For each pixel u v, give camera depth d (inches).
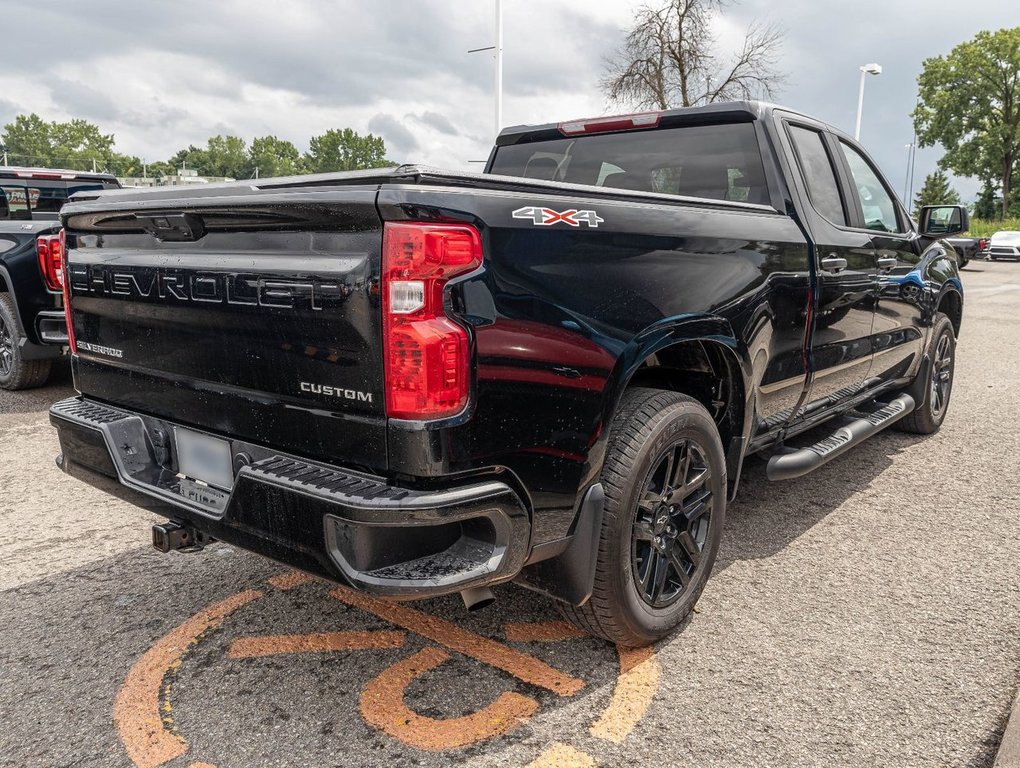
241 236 91.4
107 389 116.8
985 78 2293.3
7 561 139.6
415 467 79.5
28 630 115.9
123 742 90.9
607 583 99.3
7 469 190.7
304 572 85.5
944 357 223.9
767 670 105.4
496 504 83.3
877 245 167.2
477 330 80.5
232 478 98.7
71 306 120.9
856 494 175.2
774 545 147.1
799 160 146.4
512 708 97.0
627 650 110.4
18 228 244.2
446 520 79.6
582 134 161.8
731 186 142.9
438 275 78.0
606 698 99.1
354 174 81.9
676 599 112.2
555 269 88.4
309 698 99.2
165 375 105.0
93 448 111.7
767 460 142.8
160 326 103.4
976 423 237.5
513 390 84.2
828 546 146.7
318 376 85.4
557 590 97.3
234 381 95.2
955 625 117.6
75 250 118.3
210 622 118.1
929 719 95.2
